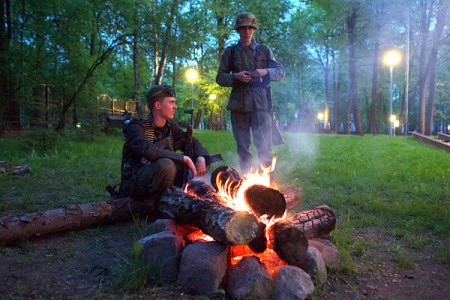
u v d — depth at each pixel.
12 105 13.25
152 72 24.83
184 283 2.27
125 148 3.78
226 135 18.16
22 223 3.06
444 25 22.62
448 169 7.51
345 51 30.56
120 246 3.09
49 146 9.48
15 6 12.95
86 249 3.02
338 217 4.16
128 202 3.65
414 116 50.09
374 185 5.92
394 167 7.75
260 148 4.79
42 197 4.82
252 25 4.66
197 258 2.24
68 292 2.27
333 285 2.45
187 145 3.79
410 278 2.62
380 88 36.75
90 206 3.47
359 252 3.05
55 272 2.57
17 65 13.02
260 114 4.71
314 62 39.88
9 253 2.89
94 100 16.22
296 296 2.08
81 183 5.73
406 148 12.30
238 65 4.72
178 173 3.75
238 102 4.69
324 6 26.25
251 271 2.17
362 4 24.62
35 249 3.00
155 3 14.57
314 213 2.84
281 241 2.29
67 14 13.17
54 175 6.34
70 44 13.62
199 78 26.75
